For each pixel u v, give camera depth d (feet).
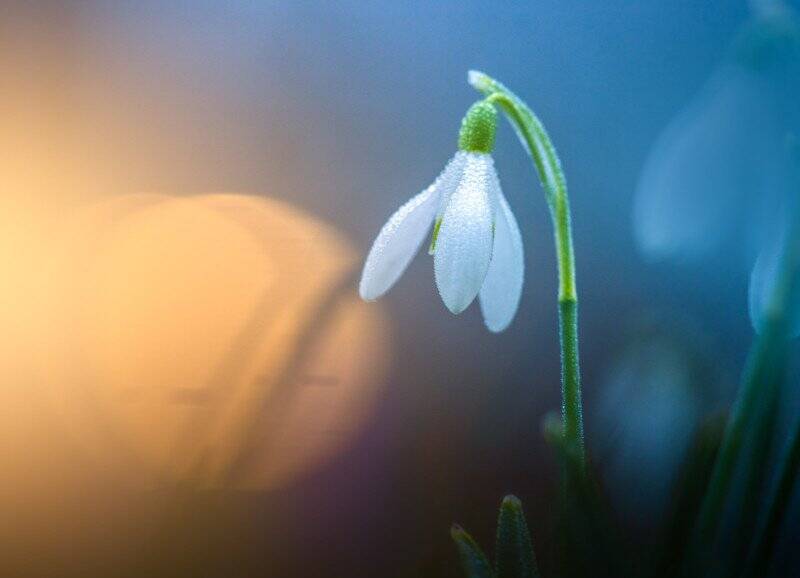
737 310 1.29
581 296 1.47
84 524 1.08
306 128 1.77
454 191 0.83
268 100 1.79
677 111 1.75
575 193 1.70
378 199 1.74
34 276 1.40
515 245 0.84
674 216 0.80
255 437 0.92
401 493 1.03
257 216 1.65
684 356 0.89
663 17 1.78
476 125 0.84
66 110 1.70
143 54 1.76
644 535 0.87
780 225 0.78
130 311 1.33
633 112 1.78
